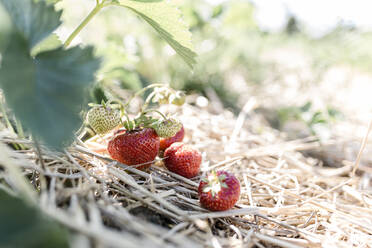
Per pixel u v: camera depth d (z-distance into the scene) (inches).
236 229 9.3
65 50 8.0
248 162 15.1
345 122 24.3
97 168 10.2
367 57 44.7
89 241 6.6
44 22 8.3
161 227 8.3
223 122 19.9
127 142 10.5
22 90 7.2
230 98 30.4
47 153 9.6
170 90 11.8
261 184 12.9
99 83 13.4
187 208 10.0
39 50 8.9
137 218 8.2
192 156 11.4
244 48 40.1
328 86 35.0
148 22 11.5
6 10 7.6
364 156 18.4
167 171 11.6
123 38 24.5
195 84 29.3
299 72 35.9
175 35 11.3
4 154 7.1
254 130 21.1
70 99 7.6
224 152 15.2
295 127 25.5
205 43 29.9
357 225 10.7
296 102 29.2
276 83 37.3
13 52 7.3
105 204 8.2
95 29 25.5
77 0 26.5
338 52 43.6
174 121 11.0
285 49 68.4
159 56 26.2
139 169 11.0
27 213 6.6
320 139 18.0
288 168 15.7
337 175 15.8
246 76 38.2
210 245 8.2
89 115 10.3
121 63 17.4
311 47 57.3
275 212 10.7
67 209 7.8
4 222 6.5
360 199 13.0
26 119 7.1
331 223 10.9
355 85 40.3
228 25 34.6
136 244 6.7
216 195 9.5
